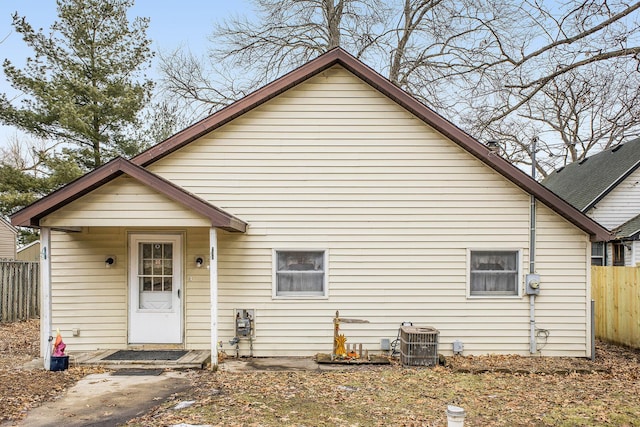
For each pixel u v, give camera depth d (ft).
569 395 21.65
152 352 28.53
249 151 29.89
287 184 29.84
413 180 29.94
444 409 19.38
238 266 29.63
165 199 25.02
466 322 29.73
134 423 17.65
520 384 23.47
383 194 29.91
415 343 27.07
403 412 18.97
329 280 29.71
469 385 23.06
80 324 29.45
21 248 84.28
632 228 55.01
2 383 22.89
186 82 61.16
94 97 57.57
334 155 29.96
